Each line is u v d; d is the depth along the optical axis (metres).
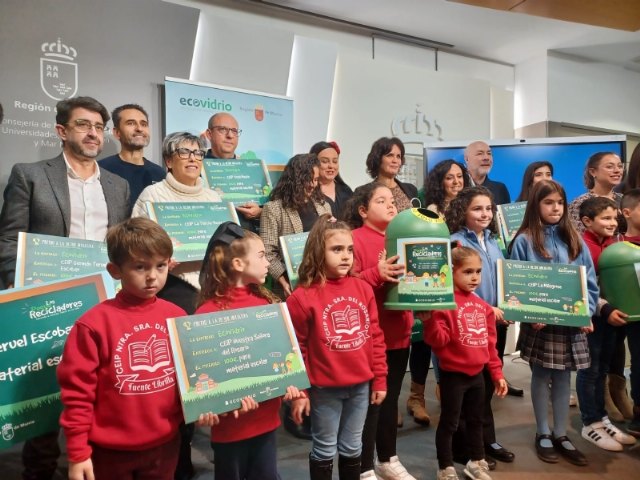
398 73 4.65
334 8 4.18
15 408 1.29
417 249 1.75
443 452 2.03
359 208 2.18
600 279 2.57
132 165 2.90
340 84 4.38
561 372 2.39
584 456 2.33
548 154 4.07
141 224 1.32
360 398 1.72
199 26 3.62
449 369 2.02
